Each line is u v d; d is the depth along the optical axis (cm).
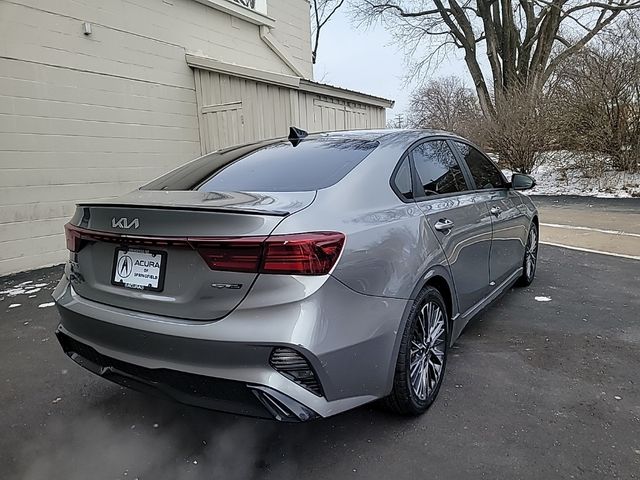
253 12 934
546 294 433
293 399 173
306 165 239
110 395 271
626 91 1188
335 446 216
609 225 784
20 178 566
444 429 226
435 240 248
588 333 338
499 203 358
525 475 191
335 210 199
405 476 193
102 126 650
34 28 567
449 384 268
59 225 609
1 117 543
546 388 261
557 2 1719
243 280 175
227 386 177
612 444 210
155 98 723
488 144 1523
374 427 229
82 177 630
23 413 251
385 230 213
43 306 437
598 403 245
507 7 1809
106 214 209
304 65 1189
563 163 1339
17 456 214
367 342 195
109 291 210
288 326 171
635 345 316
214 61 748
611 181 1231
